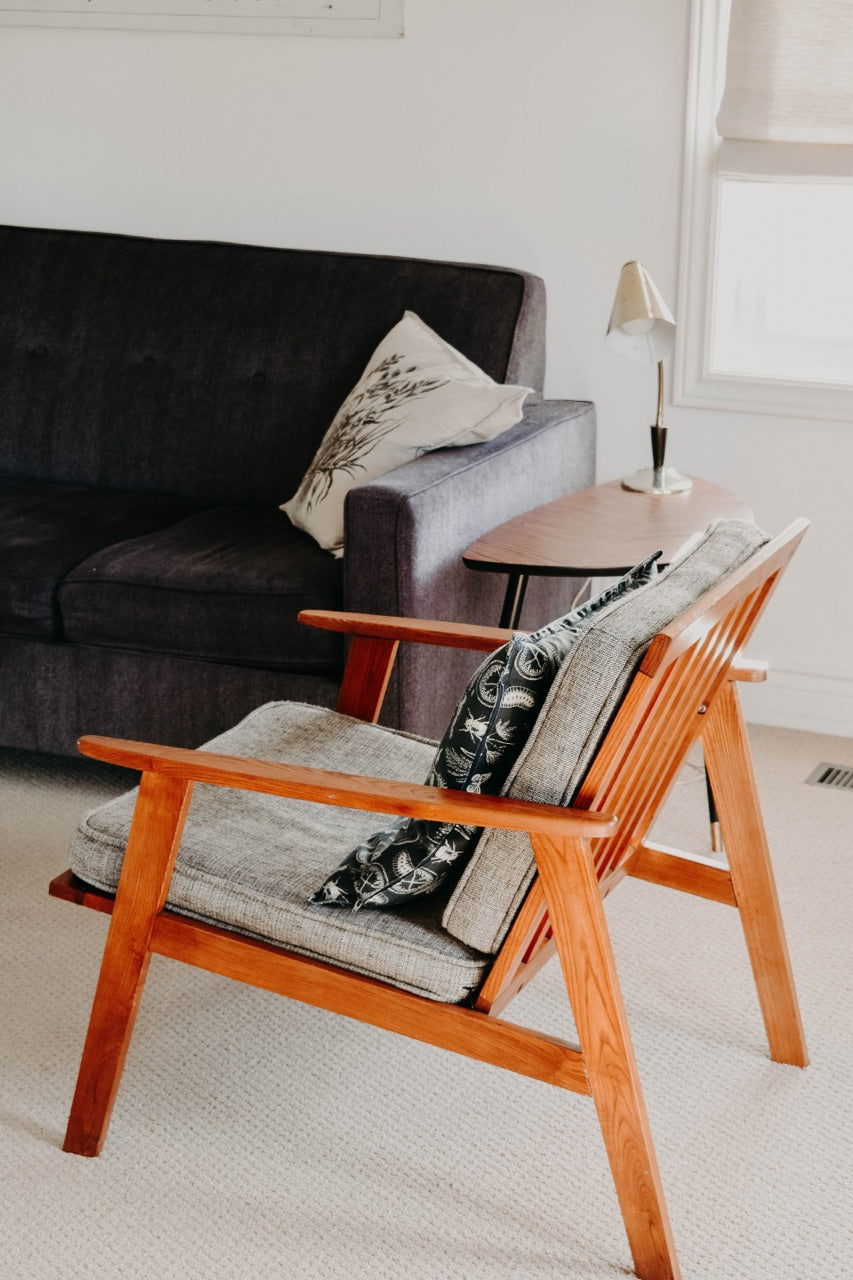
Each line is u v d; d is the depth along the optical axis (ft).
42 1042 6.26
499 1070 6.15
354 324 9.50
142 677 8.25
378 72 10.00
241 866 5.33
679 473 8.77
